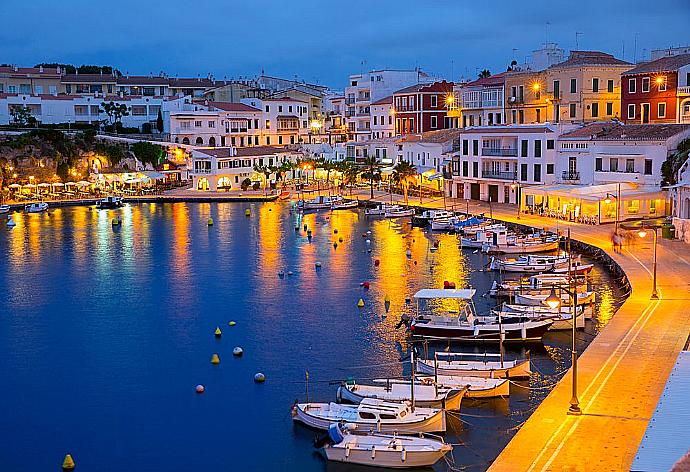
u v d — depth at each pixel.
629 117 129.00
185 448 44.41
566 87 140.25
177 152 186.12
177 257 98.25
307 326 66.56
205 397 51.38
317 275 86.62
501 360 52.06
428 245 103.88
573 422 41.09
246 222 128.50
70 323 68.88
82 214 141.38
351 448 41.38
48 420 48.38
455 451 42.53
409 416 44.47
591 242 92.12
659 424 30.08
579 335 61.50
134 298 77.50
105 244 108.19
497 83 157.00
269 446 44.34
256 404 50.03
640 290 67.56
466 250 99.56
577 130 121.94
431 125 180.00
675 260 80.38
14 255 100.38
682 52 139.88
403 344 61.09
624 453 37.38
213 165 173.25
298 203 144.00
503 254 94.12
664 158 107.19
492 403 48.44
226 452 43.84
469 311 65.00
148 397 51.66
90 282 84.75
